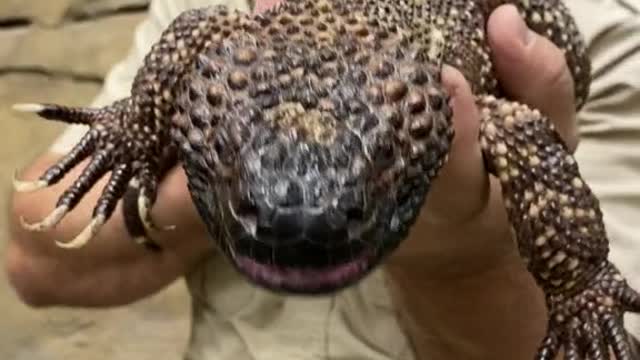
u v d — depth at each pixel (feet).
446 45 0.97
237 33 0.83
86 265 1.21
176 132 0.82
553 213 0.93
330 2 0.86
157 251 1.13
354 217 0.74
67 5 2.81
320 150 0.74
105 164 1.02
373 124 0.76
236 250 0.75
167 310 2.09
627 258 1.09
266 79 0.77
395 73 0.79
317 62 0.78
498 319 1.04
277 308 1.24
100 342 2.05
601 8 1.20
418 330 1.09
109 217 1.03
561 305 0.94
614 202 1.12
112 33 2.73
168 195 1.07
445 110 0.81
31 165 1.26
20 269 1.25
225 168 0.76
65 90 2.59
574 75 1.16
